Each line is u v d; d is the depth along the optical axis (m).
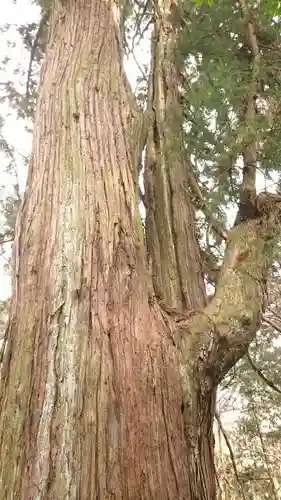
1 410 1.96
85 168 2.59
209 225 3.19
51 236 2.35
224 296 2.47
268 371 6.12
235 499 6.26
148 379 2.00
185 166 3.43
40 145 2.85
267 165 3.27
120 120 3.01
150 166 3.38
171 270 2.79
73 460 1.72
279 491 7.25
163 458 1.86
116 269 2.26
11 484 1.73
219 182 3.30
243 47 3.93
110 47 3.38
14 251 2.49
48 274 2.21
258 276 2.64
